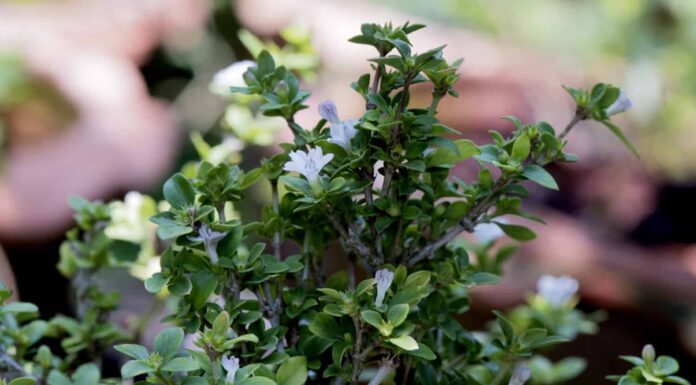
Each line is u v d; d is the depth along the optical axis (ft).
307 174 1.28
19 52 3.08
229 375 1.25
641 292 2.36
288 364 1.29
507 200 1.36
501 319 1.39
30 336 1.49
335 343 1.29
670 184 3.30
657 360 1.35
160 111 3.51
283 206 1.36
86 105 3.07
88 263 1.55
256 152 3.23
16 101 2.97
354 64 3.64
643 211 3.28
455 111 3.48
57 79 3.09
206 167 1.34
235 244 1.32
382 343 1.26
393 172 1.32
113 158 2.95
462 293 1.50
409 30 1.31
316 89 3.49
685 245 3.18
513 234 1.39
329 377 1.36
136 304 2.66
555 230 2.65
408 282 1.29
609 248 2.58
